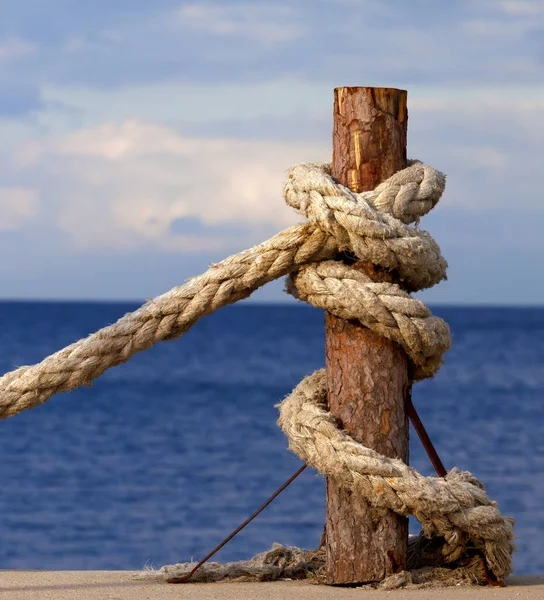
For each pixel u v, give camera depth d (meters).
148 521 12.23
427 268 4.44
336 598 4.12
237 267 4.53
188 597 4.26
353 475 4.32
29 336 74.25
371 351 4.43
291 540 10.79
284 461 17.52
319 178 4.41
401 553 4.44
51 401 29.48
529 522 11.62
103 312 146.88
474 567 4.58
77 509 13.07
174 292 4.60
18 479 15.70
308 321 118.50
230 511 12.70
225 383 37.53
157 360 53.12
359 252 4.34
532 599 4.12
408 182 4.45
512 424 22.81
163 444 20.16
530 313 187.38
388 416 4.44
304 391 4.65
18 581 4.83
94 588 4.59
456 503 4.34
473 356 55.09
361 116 4.48
